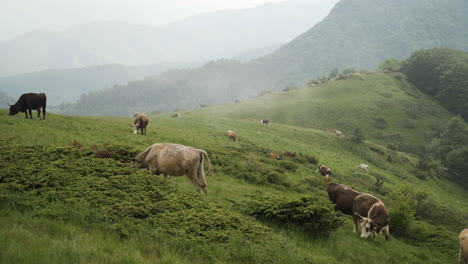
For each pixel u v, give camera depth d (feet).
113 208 28.86
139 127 103.76
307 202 40.16
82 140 68.74
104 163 41.52
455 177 253.44
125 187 34.94
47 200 28.40
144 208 30.32
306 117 352.90
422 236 61.46
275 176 84.17
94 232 24.44
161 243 25.08
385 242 47.73
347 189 52.75
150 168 42.78
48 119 89.04
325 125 342.23
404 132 350.23
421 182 214.90
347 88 449.48
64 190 31.04
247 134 182.29
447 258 53.62
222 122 214.48
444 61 474.90
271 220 39.86
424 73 481.05
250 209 40.50
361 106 387.34
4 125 66.23
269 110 359.46
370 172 176.65
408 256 44.93
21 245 18.98
